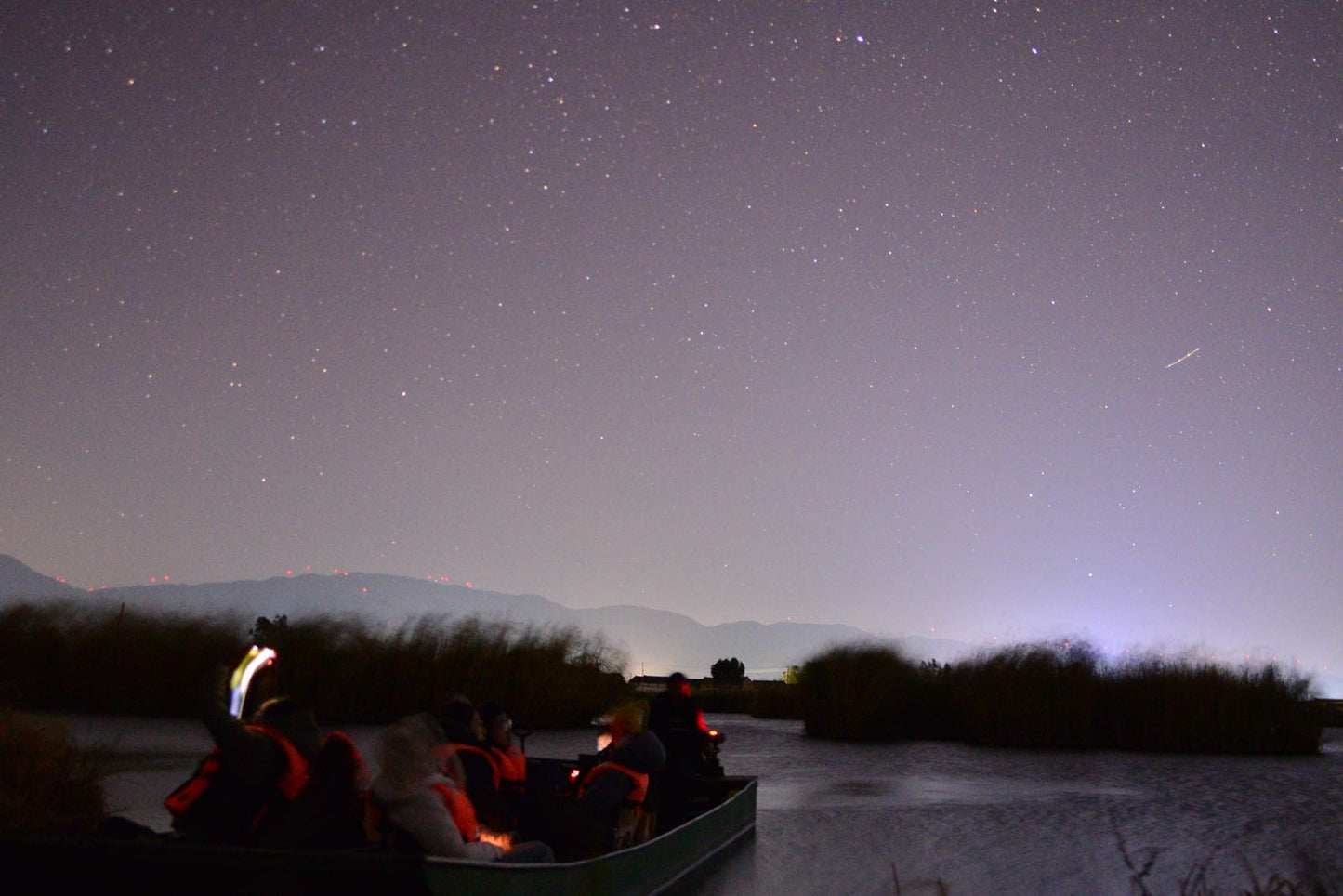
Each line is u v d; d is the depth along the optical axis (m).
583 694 32.03
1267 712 30.95
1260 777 23.17
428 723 7.53
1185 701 31.16
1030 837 14.52
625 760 10.41
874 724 33.91
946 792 19.86
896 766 25.14
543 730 30.75
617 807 10.47
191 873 6.48
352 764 7.36
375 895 6.49
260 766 7.01
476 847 7.37
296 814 7.07
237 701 7.33
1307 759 28.48
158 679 28.78
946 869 12.09
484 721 10.16
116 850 6.50
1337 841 14.48
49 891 6.52
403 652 30.38
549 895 7.52
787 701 46.75
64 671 28.73
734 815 13.37
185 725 26.12
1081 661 32.94
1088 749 30.95
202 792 7.11
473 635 31.52
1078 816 16.69
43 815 11.05
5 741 11.74
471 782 8.71
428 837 7.15
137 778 16.52
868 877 11.46
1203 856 13.16
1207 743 30.89
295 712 7.32
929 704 34.41
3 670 28.48
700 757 13.75
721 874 11.47
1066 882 11.44
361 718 29.55
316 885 6.48
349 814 7.27
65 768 12.30
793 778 22.27
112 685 28.62
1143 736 31.47
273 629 30.56
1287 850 13.67
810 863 12.29
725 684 65.56
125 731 24.17
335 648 30.44
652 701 13.77
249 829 7.06
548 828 9.98
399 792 7.23
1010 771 23.92
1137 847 13.80
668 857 10.44
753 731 37.25
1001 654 33.97
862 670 34.69
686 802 13.57
